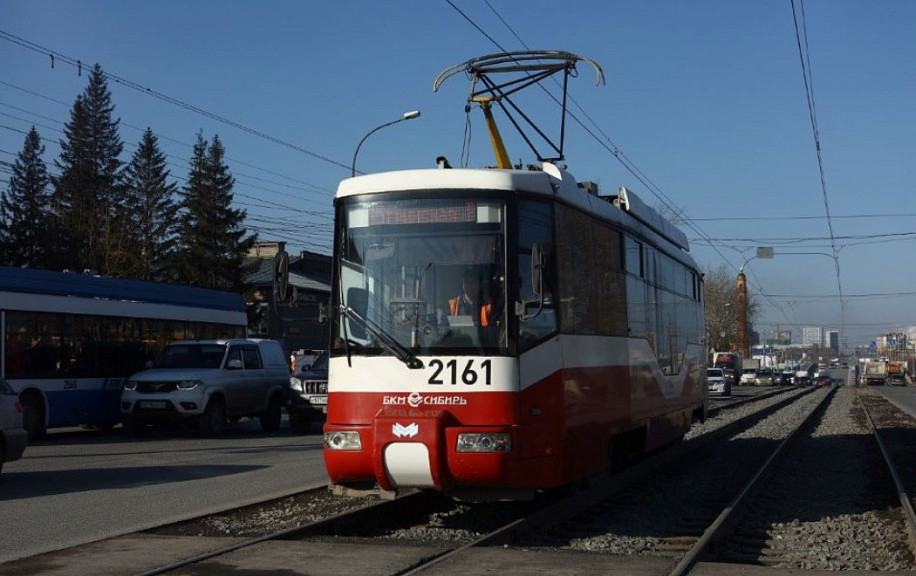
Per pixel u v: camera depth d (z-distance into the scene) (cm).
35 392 1959
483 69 1819
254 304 6444
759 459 1873
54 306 2016
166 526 1012
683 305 1764
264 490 1309
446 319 991
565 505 1101
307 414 2303
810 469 1711
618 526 1092
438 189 1020
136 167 7112
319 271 7319
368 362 1000
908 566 906
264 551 868
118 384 2172
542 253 972
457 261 1002
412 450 959
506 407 967
